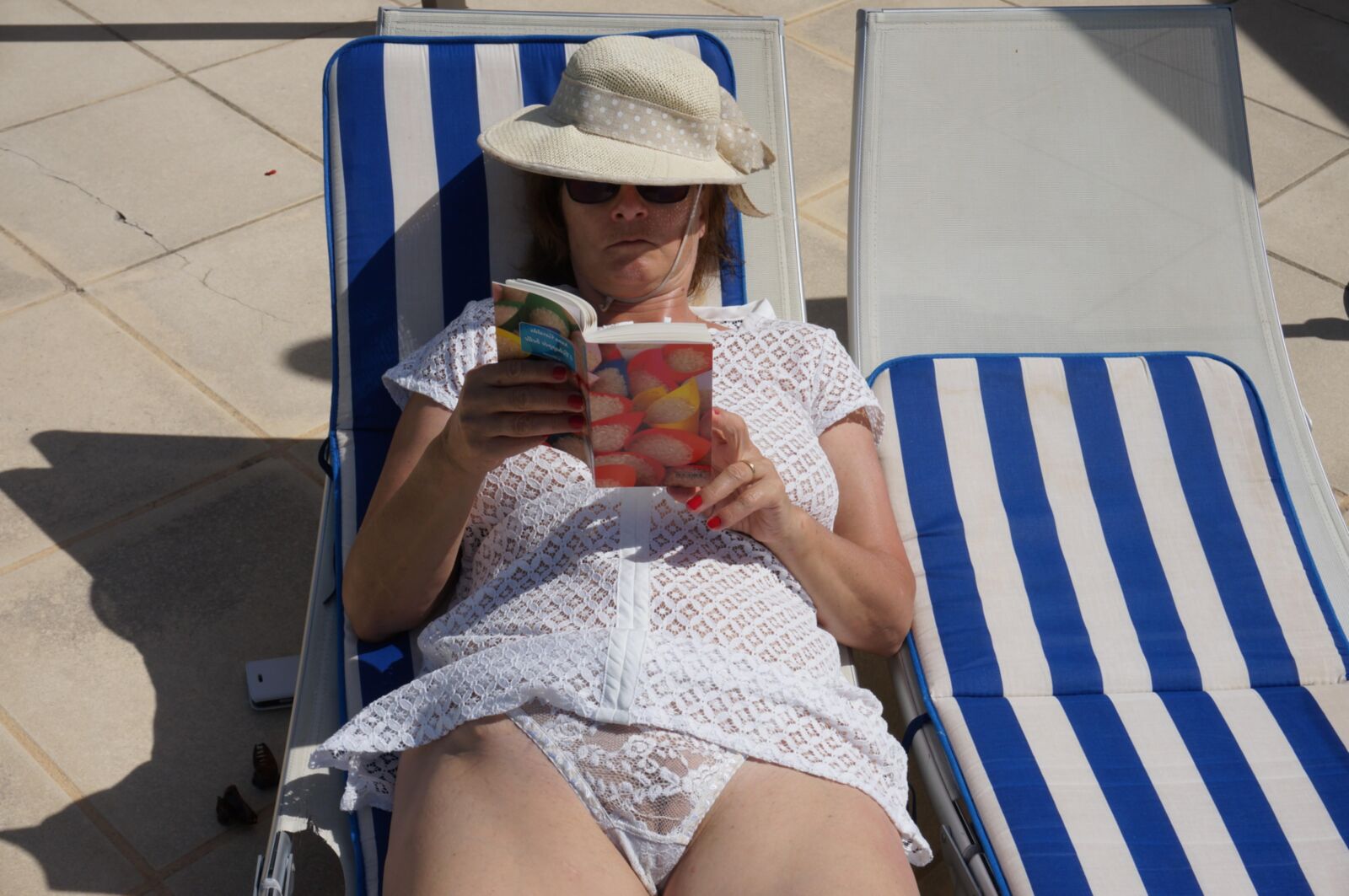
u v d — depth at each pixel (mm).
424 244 2541
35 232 3906
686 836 1668
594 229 2127
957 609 2395
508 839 1621
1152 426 2744
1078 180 3074
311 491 3148
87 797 2438
